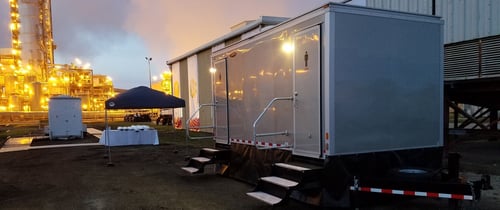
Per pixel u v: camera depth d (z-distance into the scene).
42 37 35.31
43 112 33.66
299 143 4.57
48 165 8.91
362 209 4.57
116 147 12.58
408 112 4.58
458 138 9.04
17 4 33.59
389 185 3.94
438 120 4.84
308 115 4.38
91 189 6.23
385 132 4.39
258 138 5.60
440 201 4.94
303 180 4.06
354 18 4.15
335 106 4.04
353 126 4.16
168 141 14.38
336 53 4.04
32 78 34.50
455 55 8.48
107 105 8.90
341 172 4.10
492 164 7.74
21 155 10.84
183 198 5.46
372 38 4.27
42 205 5.26
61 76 39.53
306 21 4.38
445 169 4.87
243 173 6.23
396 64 4.47
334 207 4.09
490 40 7.62
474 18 9.37
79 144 13.84
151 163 9.02
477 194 3.71
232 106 6.53
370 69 4.26
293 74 4.66
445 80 8.58
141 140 13.27
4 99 34.72
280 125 5.00
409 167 4.42
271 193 4.38
